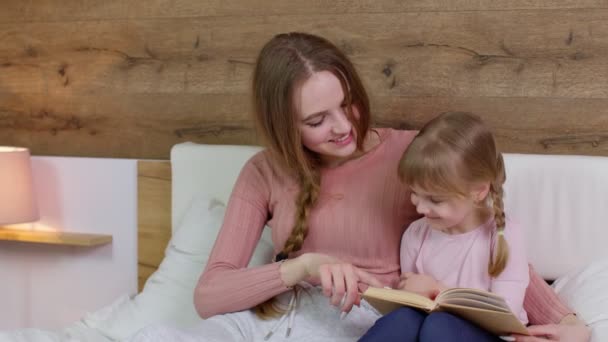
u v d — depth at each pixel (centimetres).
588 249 163
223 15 207
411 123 191
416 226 142
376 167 147
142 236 212
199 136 214
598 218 163
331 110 133
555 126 180
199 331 127
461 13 184
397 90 192
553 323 132
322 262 129
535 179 168
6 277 229
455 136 127
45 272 225
